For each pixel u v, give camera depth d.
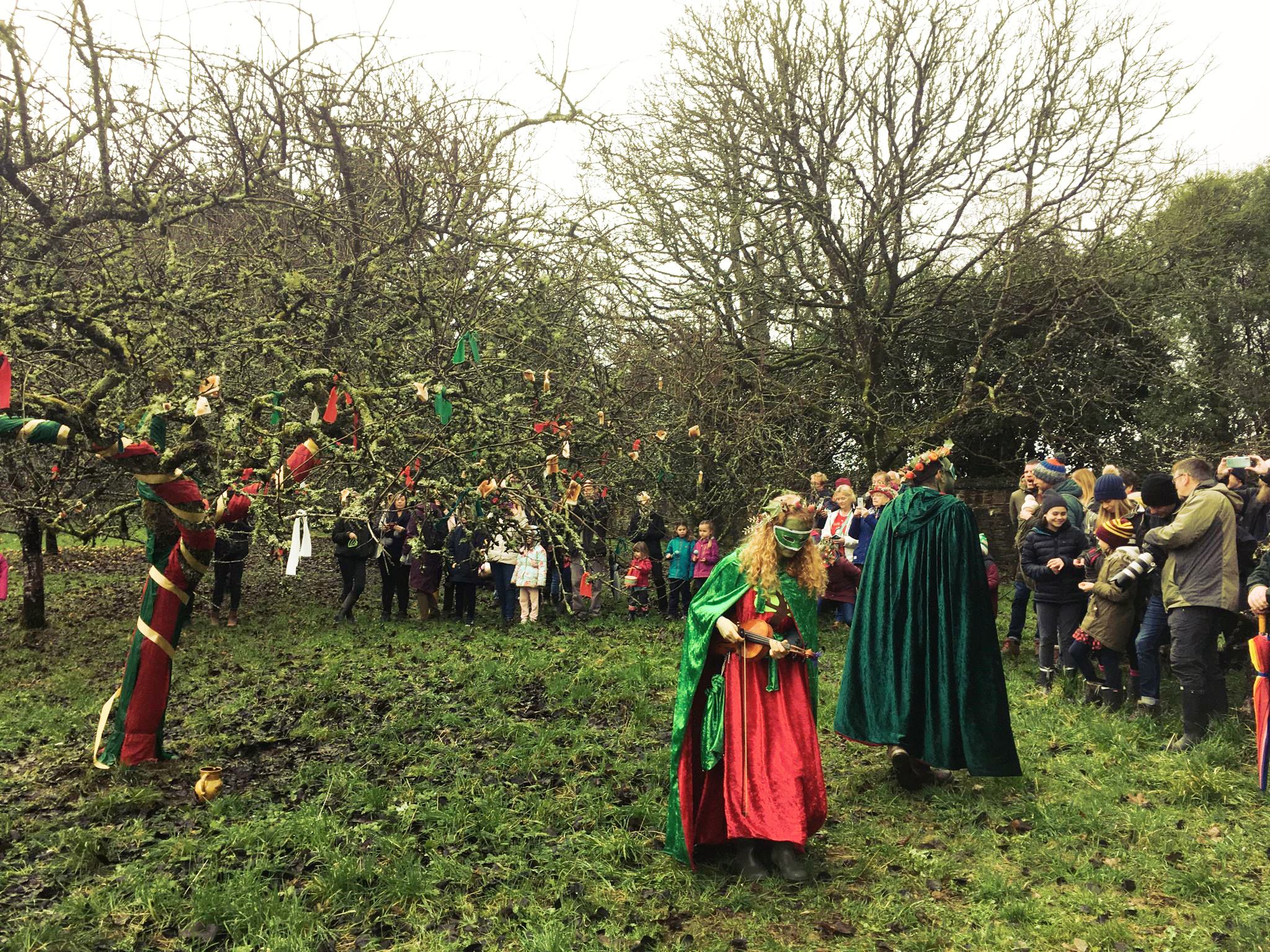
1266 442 13.14
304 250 7.58
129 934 3.23
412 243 7.61
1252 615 5.66
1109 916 3.29
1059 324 12.72
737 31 12.70
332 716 6.17
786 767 3.63
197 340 6.26
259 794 4.55
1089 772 4.71
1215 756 4.73
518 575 9.95
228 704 6.46
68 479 6.58
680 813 3.67
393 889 3.47
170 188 6.46
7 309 5.27
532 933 3.15
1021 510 7.25
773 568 3.76
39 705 6.44
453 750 5.28
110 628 9.70
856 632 4.77
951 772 4.74
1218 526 4.96
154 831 4.11
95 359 6.48
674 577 10.39
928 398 14.91
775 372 14.03
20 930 3.16
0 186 6.25
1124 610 5.64
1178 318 14.77
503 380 7.55
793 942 3.16
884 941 3.15
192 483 4.90
